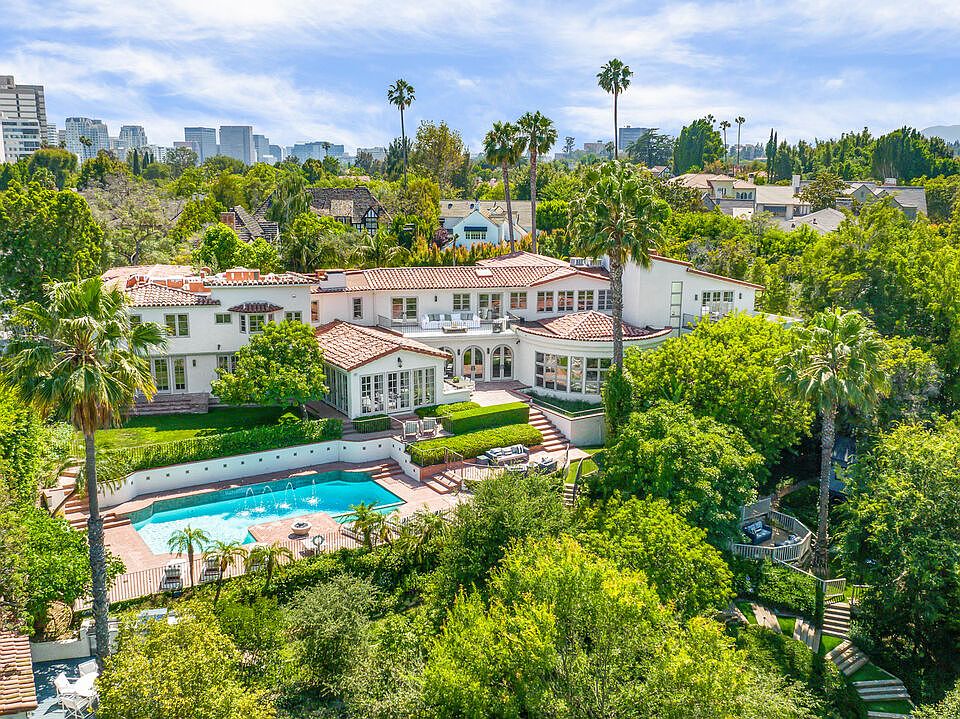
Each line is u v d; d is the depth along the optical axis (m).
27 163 175.88
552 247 85.00
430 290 51.56
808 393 33.97
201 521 33.50
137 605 26.61
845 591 34.34
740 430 36.53
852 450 45.00
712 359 39.00
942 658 31.86
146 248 82.75
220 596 27.20
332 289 48.97
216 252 70.00
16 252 56.00
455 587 26.17
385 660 22.84
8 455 28.80
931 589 31.06
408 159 158.25
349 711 21.44
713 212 99.31
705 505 32.62
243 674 22.22
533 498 28.62
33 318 22.52
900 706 29.77
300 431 38.94
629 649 19.88
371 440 39.97
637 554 25.81
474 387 48.47
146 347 23.98
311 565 29.05
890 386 35.91
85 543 26.34
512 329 50.41
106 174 133.25
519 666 19.09
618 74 93.19
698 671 18.84
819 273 53.84
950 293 50.09
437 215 115.06
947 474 31.64
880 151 172.75
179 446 35.94
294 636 23.50
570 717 18.52
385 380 42.41
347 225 99.81
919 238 58.16
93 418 21.67
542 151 77.19
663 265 50.12
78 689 21.59
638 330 48.84
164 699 17.89
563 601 20.77
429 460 38.06
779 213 130.25
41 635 24.77
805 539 36.09
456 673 19.05
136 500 34.25
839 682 29.41
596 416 43.69
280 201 85.81
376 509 34.12
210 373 44.97
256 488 36.44
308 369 39.47
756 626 31.20
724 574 27.14
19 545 23.36
